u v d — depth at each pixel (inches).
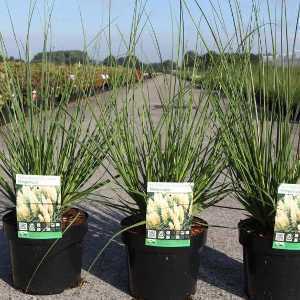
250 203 36.7
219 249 47.1
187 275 36.0
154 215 34.5
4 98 39.4
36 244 36.2
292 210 33.9
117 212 57.7
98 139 38.7
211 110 37.3
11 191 38.8
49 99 38.9
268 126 35.4
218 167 37.9
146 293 36.2
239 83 35.4
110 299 37.0
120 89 37.8
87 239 49.0
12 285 38.9
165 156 35.9
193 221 38.1
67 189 37.4
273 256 34.9
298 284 35.4
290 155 35.5
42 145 36.6
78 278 39.1
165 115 35.6
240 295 38.1
